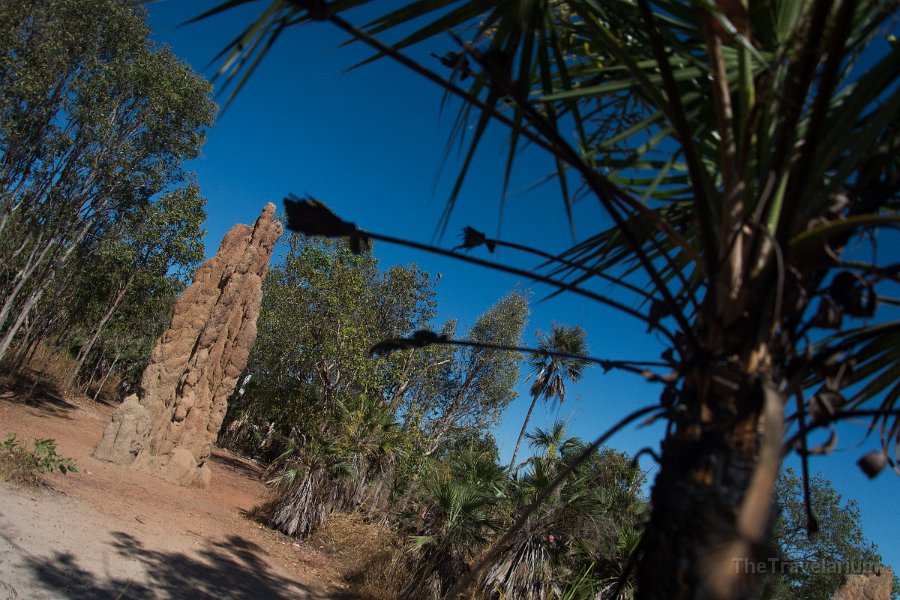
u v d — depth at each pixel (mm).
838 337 1885
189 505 14516
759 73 1964
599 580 9898
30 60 18500
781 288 1561
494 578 10734
